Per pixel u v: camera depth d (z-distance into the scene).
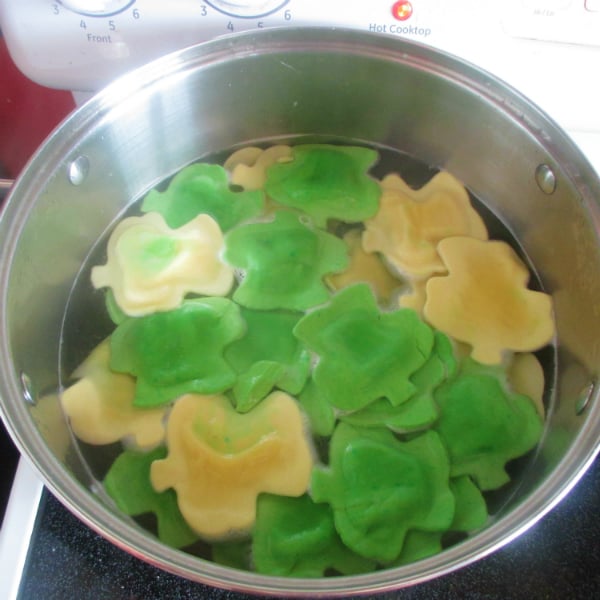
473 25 0.36
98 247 0.43
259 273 0.41
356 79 0.41
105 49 0.38
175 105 0.40
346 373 0.38
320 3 0.36
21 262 0.36
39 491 0.34
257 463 0.36
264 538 0.34
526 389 0.39
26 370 0.36
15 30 0.37
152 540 0.30
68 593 0.33
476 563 0.33
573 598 0.33
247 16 0.37
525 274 0.42
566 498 0.35
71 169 0.38
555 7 0.35
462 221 0.43
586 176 0.37
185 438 0.36
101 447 0.37
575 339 0.38
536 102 0.40
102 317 0.41
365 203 0.44
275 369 0.38
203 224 0.42
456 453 0.37
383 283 0.41
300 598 0.30
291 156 0.45
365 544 0.34
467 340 0.40
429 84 0.39
